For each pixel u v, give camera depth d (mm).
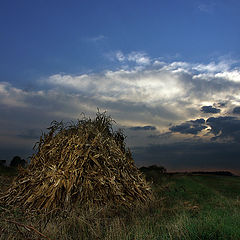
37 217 5383
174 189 10883
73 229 4832
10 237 3760
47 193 6469
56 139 7926
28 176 7379
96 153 7438
